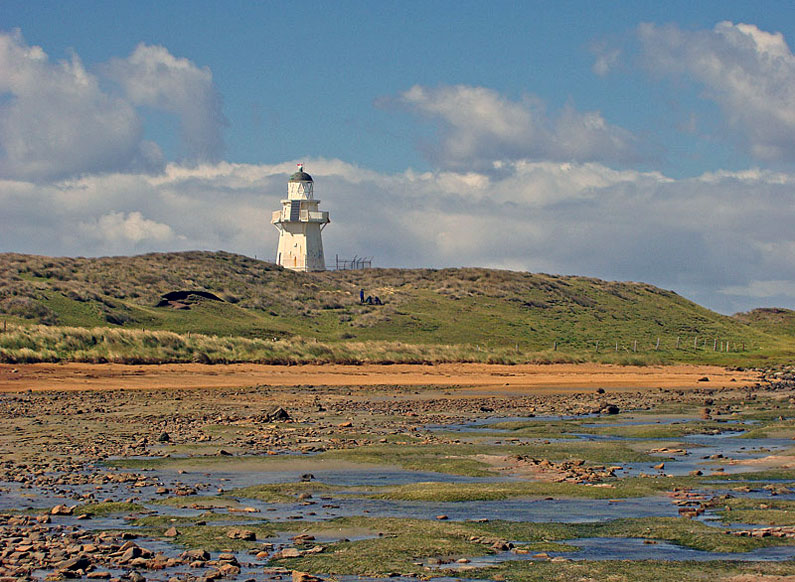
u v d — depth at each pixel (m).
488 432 69.56
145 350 127.94
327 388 114.69
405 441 62.25
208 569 28.73
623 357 174.12
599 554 31.25
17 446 56.47
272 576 28.17
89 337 126.00
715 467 52.00
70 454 53.66
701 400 104.12
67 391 98.25
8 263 171.50
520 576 28.16
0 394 92.62
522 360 162.75
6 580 26.70
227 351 136.25
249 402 91.62
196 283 193.12
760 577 27.83
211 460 52.19
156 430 66.38
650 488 43.69
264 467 50.22
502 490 42.34
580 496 41.56
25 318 142.00
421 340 182.00
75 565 28.14
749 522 36.16
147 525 34.78
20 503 38.84
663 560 30.16
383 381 128.12
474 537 33.00
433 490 42.00
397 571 28.73
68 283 167.00
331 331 182.50
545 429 71.38
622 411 90.94
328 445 59.69
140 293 175.62
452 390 117.56
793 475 48.06
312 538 32.75
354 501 40.31
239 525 34.94
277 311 190.12
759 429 71.31
